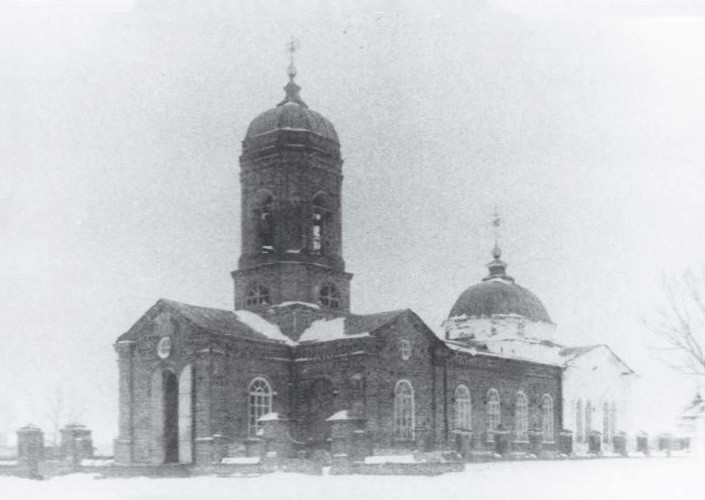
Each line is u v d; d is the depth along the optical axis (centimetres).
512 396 5934
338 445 4306
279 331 5122
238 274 5419
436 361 5219
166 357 4806
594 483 3944
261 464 4350
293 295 5197
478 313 6638
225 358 4666
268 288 5284
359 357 4753
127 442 4888
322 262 5341
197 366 4638
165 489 3778
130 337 4978
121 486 3947
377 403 4781
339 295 5431
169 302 4819
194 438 4588
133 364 4962
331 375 4856
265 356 4881
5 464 4816
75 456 4912
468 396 5569
